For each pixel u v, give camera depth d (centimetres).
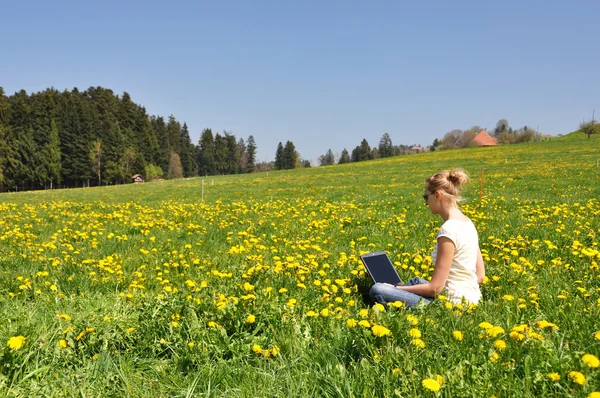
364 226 987
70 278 539
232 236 888
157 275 580
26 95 10312
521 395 232
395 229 914
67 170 8894
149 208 1540
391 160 6562
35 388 262
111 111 11556
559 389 240
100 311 417
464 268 396
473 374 253
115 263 634
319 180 3359
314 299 431
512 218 1003
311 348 324
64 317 368
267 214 1265
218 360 307
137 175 10012
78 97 10956
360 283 492
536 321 348
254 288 447
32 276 546
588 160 3491
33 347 297
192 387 274
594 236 717
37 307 425
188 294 432
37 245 791
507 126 15275
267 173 5919
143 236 929
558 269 527
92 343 327
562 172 2594
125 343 339
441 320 344
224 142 15038
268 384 276
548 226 855
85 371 294
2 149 8194
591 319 343
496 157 4938
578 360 252
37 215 1388
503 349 280
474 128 12206
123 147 9762
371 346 294
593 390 227
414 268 572
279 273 523
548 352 268
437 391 232
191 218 1212
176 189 3092
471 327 328
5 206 1714
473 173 3053
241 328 347
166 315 370
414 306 380
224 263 633
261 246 720
